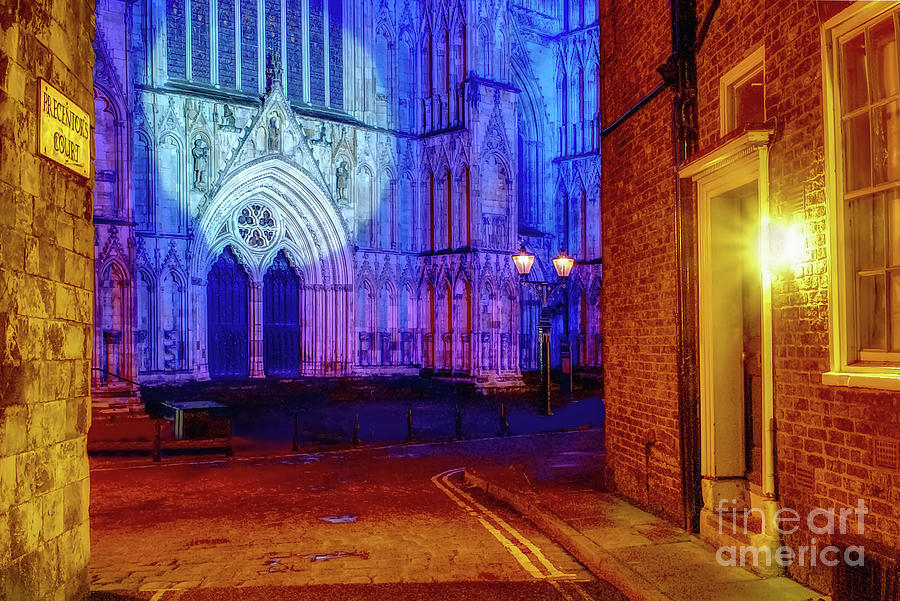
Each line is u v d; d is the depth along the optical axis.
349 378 33.38
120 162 26.11
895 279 6.01
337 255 33.78
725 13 8.77
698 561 7.93
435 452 18.97
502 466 15.29
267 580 7.79
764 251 7.58
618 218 11.92
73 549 6.93
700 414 9.33
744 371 9.25
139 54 28.91
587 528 9.55
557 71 41.59
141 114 28.55
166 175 29.20
